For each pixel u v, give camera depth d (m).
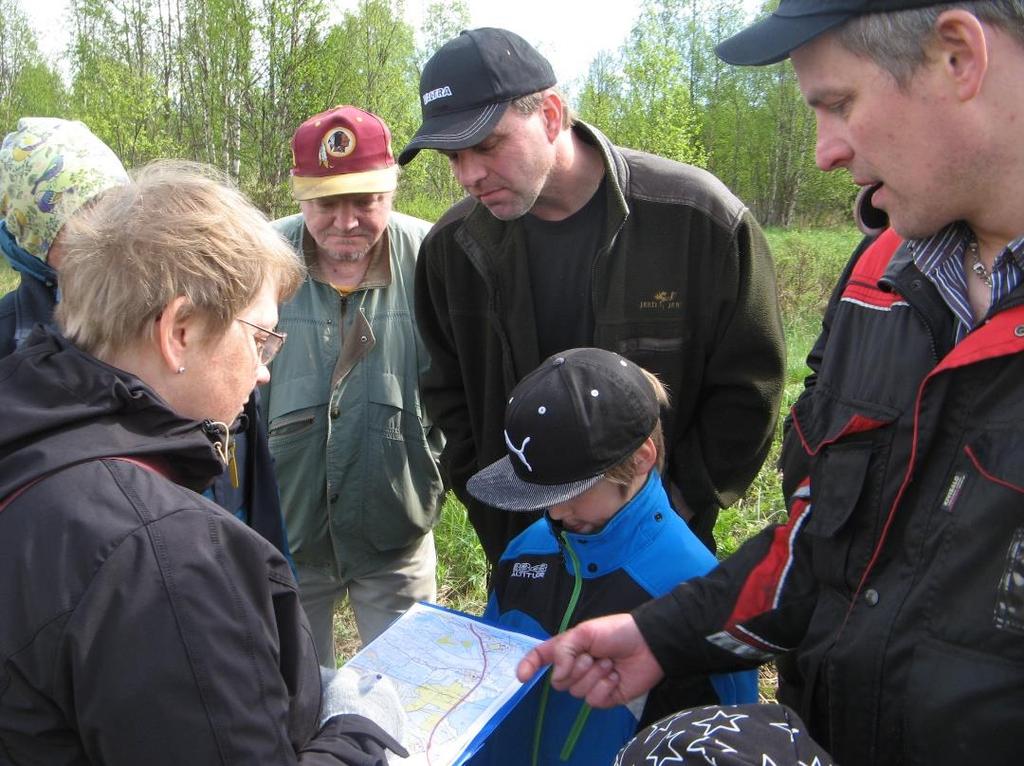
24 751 1.03
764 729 0.98
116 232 1.14
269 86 21.72
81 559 0.98
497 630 1.72
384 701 1.40
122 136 22.02
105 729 0.97
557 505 1.75
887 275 1.29
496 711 1.48
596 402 1.66
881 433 1.26
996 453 1.08
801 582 1.49
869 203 1.38
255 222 1.26
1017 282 1.10
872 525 1.25
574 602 1.83
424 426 2.85
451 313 2.57
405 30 25.69
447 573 4.04
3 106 36.94
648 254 2.30
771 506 4.41
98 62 23.95
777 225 40.50
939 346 1.22
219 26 21.47
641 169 2.31
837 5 1.08
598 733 1.72
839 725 1.25
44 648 0.97
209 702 1.00
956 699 1.08
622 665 1.57
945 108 1.05
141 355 1.15
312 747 1.20
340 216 2.54
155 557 1.00
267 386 2.69
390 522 2.77
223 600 1.03
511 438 1.72
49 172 1.85
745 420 2.45
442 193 28.67
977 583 1.08
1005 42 1.02
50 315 1.93
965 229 1.22
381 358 2.71
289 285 1.38
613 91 29.48
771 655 1.53
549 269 2.43
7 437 1.05
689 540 1.84
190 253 1.13
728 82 41.44
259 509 2.05
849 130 1.13
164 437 1.13
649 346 2.35
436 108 2.11
